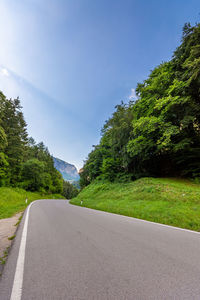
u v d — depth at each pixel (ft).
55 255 9.30
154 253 9.59
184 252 9.77
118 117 64.49
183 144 40.98
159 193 34.73
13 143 87.10
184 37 36.01
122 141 60.49
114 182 65.51
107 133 74.33
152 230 15.75
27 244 11.39
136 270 7.38
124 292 5.64
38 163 114.42
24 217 23.88
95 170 83.92
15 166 89.61
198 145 44.88
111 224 18.60
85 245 11.12
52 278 6.67
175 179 47.50
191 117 36.45
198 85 34.37
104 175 71.36
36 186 124.47
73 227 16.93
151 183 44.37
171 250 10.11
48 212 29.60
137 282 6.32
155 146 51.37
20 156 90.02
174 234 14.24
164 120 41.22
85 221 20.45
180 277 6.73
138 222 20.07
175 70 42.14
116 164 69.67
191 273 7.11
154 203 29.27
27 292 5.66
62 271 7.30
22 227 17.03
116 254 9.43
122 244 11.32
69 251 9.96
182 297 5.39
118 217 24.03
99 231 15.20
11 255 9.37
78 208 37.99
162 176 58.18
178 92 36.52
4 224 20.65
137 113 53.42
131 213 26.81
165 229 16.28
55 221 20.44
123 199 40.73
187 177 46.70
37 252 9.82
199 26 32.42
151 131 43.93
